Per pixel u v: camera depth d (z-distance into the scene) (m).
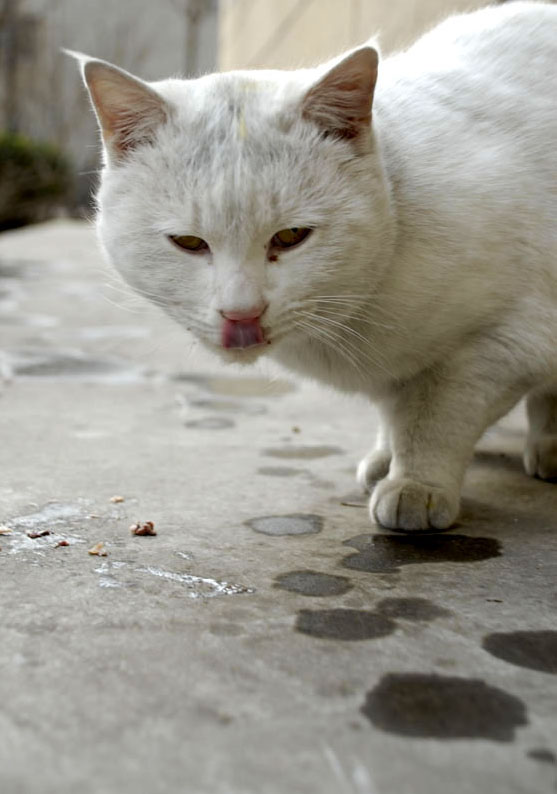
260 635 0.44
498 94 0.57
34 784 0.36
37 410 0.83
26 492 0.61
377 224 0.53
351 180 0.52
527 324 0.55
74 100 4.10
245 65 2.25
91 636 0.44
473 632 0.45
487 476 0.66
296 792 0.36
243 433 0.77
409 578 0.50
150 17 4.09
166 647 0.43
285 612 0.46
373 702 0.40
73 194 3.82
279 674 0.42
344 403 0.86
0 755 0.37
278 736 0.38
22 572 0.50
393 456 0.58
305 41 1.88
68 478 0.64
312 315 0.53
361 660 0.43
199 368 1.04
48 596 0.47
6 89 4.09
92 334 1.24
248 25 2.23
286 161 0.51
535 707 0.40
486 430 0.58
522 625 0.45
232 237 0.50
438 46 0.61
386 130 0.55
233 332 0.51
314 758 0.37
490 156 0.55
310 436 0.76
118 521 0.57
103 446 0.72
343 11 1.71
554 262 0.56
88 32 4.11
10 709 0.39
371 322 0.55
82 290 1.68
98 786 0.36
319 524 0.57
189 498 0.61
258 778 0.36
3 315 1.40
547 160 0.56
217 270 0.51
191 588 0.49
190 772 0.37
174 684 0.41
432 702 0.40
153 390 0.93
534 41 0.60
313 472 0.66
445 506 0.56
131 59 4.08
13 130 4.09
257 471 0.66
